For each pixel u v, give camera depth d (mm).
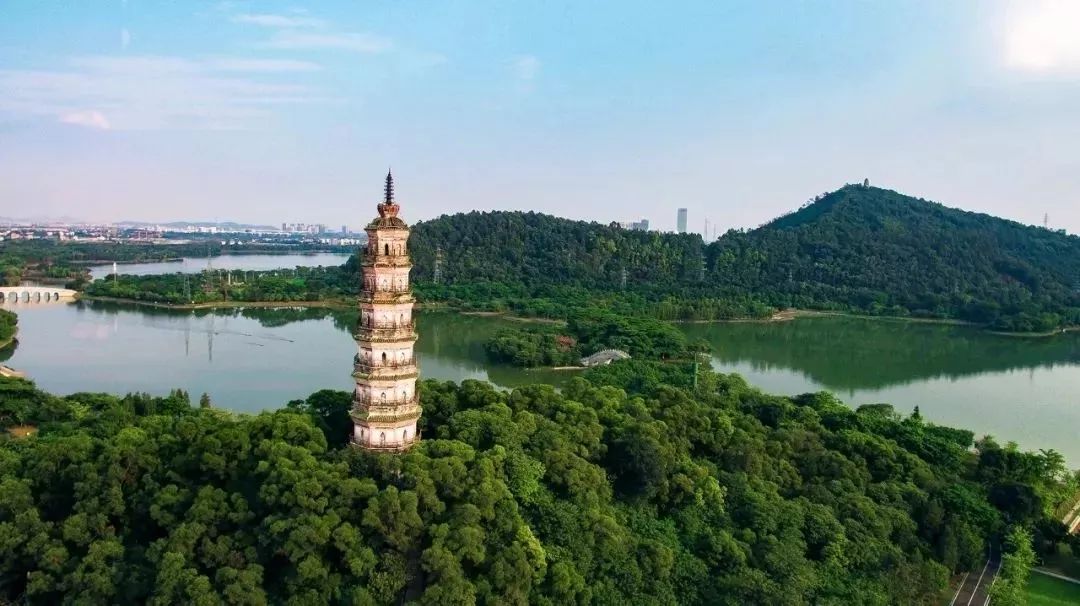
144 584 68688
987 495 109438
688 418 109938
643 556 81250
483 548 71438
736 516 93062
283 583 69125
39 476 79375
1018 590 89062
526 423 94000
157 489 78688
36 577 69938
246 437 83500
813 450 111812
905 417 160875
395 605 69312
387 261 77312
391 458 77250
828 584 83188
